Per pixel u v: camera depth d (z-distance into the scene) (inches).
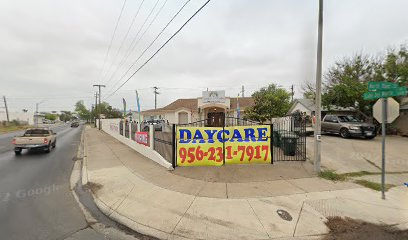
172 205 221.5
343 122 690.8
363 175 317.1
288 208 212.7
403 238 170.4
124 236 177.9
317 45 314.0
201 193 247.6
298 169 335.3
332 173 312.0
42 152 584.4
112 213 212.8
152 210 214.1
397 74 730.8
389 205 221.8
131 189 266.7
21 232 178.9
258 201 226.2
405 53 737.6
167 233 179.2
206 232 178.5
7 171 372.5
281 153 433.1
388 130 786.2
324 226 185.3
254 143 360.2
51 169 390.0
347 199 233.0
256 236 172.9
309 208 212.8
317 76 315.9
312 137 724.7
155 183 281.9
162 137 418.3
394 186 274.1
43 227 188.1
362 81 802.8
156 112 1487.5
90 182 302.0
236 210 208.8
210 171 325.4
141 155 479.5
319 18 309.6
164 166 356.2
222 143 355.9
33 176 342.0
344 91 756.6
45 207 228.4
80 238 173.0
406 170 343.3
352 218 196.9
